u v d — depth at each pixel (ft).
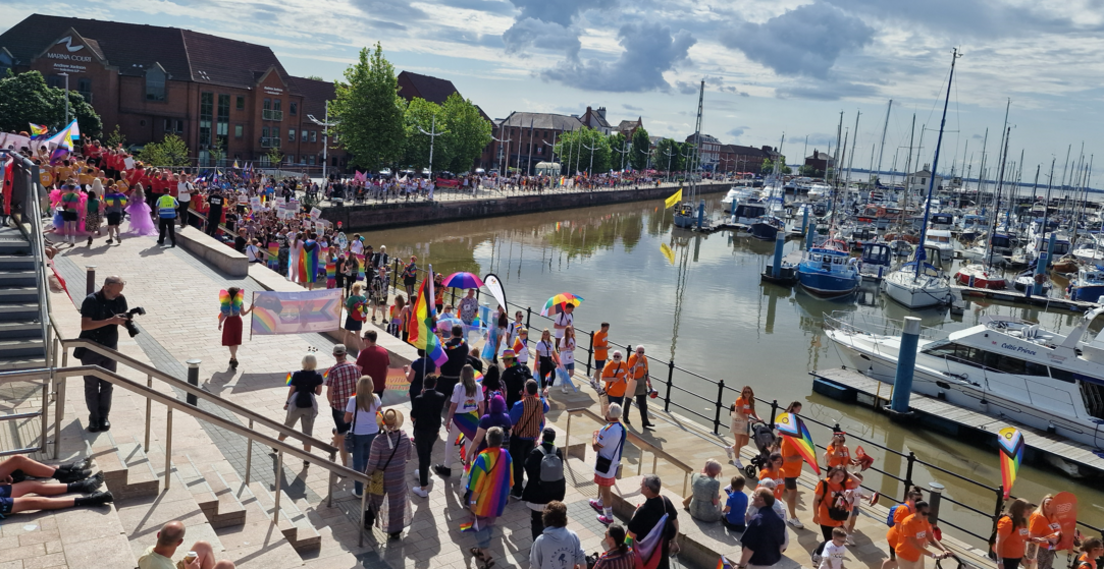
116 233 86.22
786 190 470.39
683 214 299.79
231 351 52.03
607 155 476.54
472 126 322.75
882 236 284.20
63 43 267.39
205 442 34.17
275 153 293.84
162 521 26.30
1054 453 76.13
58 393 26.94
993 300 190.80
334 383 38.70
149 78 273.95
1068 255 253.03
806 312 157.48
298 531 30.50
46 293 35.73
